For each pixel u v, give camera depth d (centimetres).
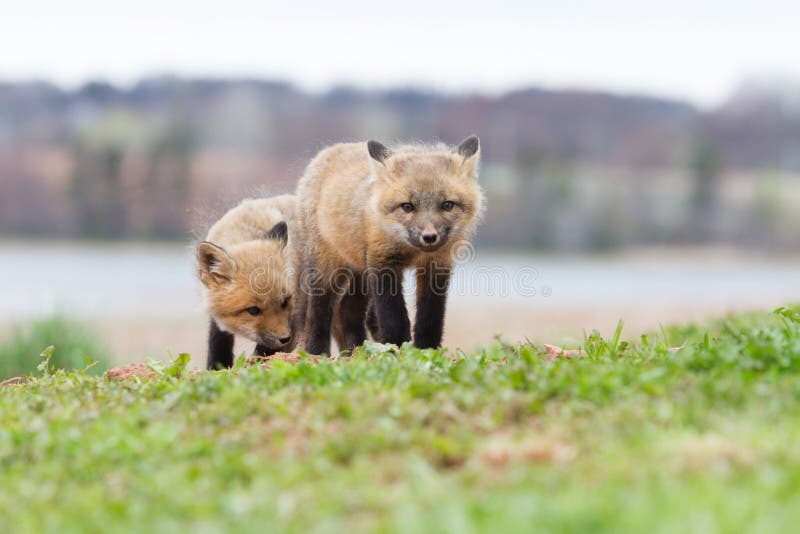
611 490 746
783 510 691
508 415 955
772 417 889
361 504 773
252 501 789
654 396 984
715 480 752
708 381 1002
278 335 1672
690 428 880
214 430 984
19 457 959
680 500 711
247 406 1040
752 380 1010
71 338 2170
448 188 1525
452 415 962
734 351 1109
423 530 699
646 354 1203
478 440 896
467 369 1127
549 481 777
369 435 909
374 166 1545
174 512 791
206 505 790
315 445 903
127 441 945
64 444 963
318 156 1762
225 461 885
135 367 1391
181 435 977
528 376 1050
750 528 667
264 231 1784
